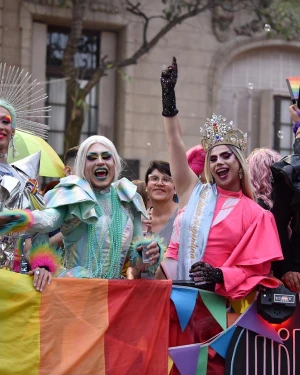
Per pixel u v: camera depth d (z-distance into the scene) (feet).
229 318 16.02
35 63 54.39
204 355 15.85
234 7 57.00
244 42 57.47
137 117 55.67
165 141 56.24
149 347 15.52
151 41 51.93
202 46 56.75
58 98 55.06
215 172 16.62
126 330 15.42
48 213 15.01
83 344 15.05
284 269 16.85
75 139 49.78
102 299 15.29
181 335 15.83
